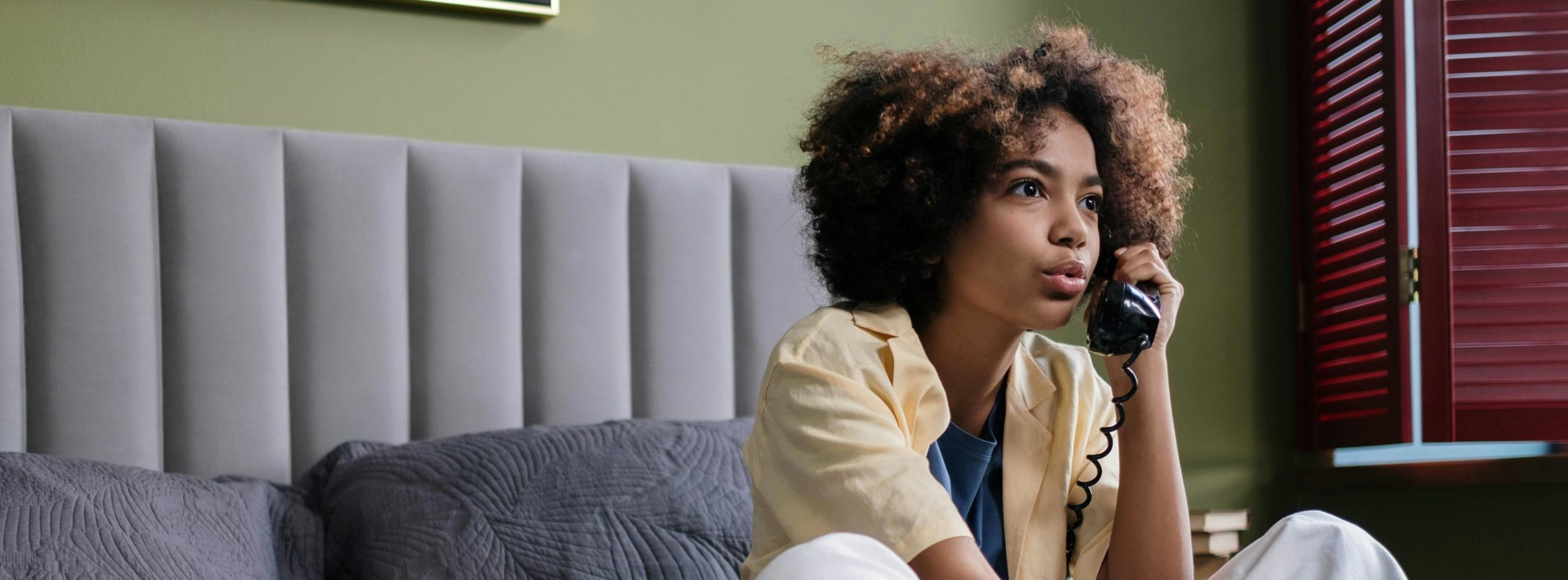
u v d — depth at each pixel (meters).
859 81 1.18
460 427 2.03
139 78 2.02
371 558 1.57
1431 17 2.49
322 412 1.95
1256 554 0.94
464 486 1.62
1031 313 1.06
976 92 1.08
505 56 2.28
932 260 1.11
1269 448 2.80
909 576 0.75
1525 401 2.46
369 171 2.02
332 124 2.14
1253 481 2.78
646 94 2.38
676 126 2.40
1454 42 2.49
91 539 1.33
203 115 2.06
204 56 2.07
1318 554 0.92
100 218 1.82
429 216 2.05
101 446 1.79
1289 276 2.85
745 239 2.29
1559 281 2.46
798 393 1.00
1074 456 1.22
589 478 1.64
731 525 1.64
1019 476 1.17
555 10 2.30
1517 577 2.57
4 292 1.75
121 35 2.02
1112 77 1.20
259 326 1.91
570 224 2.14
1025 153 1.06
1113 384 1.19
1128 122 1.19
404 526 1.58
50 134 1.81
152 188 1.88
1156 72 2.78
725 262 2.27
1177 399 2.74
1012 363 1.20
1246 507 2.77
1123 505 1.16
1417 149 2.49
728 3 2.47
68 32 1.98
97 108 1.99
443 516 1.58
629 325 2.19
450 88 2.23
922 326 1.15
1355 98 2.62
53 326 1.78
